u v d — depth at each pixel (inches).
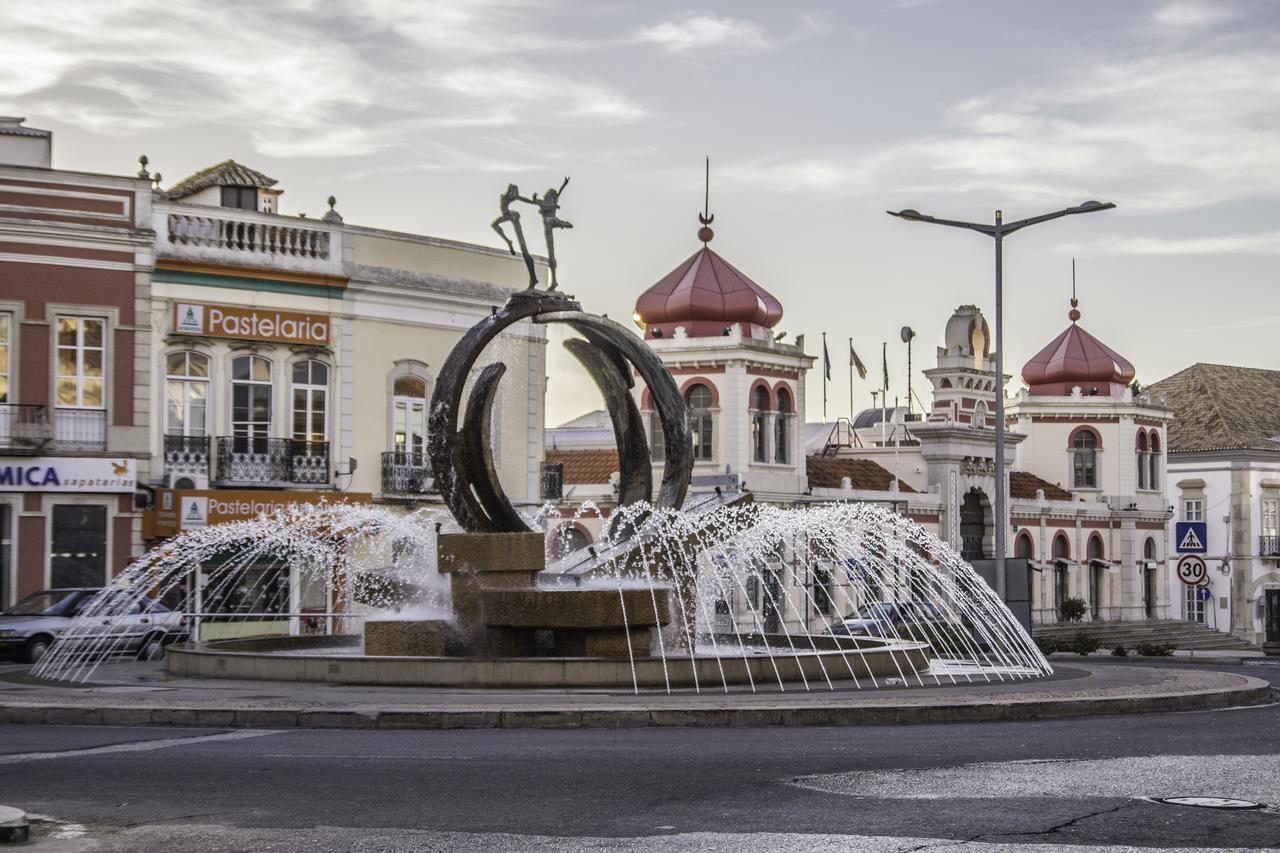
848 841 440.1
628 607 936.3
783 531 1189.7
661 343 2421.3
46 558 1525.6
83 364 1557.6
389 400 1747.0
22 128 1654.8
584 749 628.1
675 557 1037.2
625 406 1085.1
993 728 732.7
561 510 2281.0
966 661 1234.0
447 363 1005.8
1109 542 3169.3
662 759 598.9
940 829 458.3
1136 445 3240.7
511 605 945.5
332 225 1702.8
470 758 598.9
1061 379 3292.3
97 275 1560.0
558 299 1043.9
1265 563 3339.1
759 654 1036.5
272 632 1592.0
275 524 1583.4
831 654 949.2
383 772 562.6
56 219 1541.6
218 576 1577.3
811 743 657.0
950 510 2783.0
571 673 865.5
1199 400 3472.0
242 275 1638.8
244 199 1857.8
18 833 432.1
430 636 956.0
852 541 1286.9
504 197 1038.4
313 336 1684.3
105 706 725.3
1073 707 807.1
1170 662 1779.0
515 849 430.6
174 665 983.6
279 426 1667.1
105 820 470.3
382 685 871.1
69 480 1533.0
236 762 586.6
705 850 428.8
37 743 646.5
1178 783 546.0
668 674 873.5
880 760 601.3
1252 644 3129.9
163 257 1589.6
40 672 1020.5
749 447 2401.6
